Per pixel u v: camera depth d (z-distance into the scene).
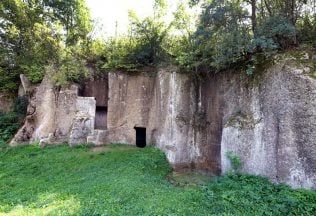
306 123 8.92
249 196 8.57
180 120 14.04
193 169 13.64
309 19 10.70
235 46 10.53
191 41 13.38
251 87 10.90
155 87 16.39
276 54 10.23
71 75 18.05
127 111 17.38
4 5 17.66
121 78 17.64
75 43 20.05
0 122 19.39
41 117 18.12
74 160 13.75
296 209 7.71
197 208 7.97
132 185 9.66
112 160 13.45
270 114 10.01
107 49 18.81
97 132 16.98
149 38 16.66
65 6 21.44
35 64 19.45
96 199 8.53
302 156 8.96
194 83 14.06
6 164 13.95
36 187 10.55
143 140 17.48
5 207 8.63
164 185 10.38
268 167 9.86
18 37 18.91
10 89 21.83
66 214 7.59
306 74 9.14
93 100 17.81
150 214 7.43
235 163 10.82
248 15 11.13
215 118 12.94
